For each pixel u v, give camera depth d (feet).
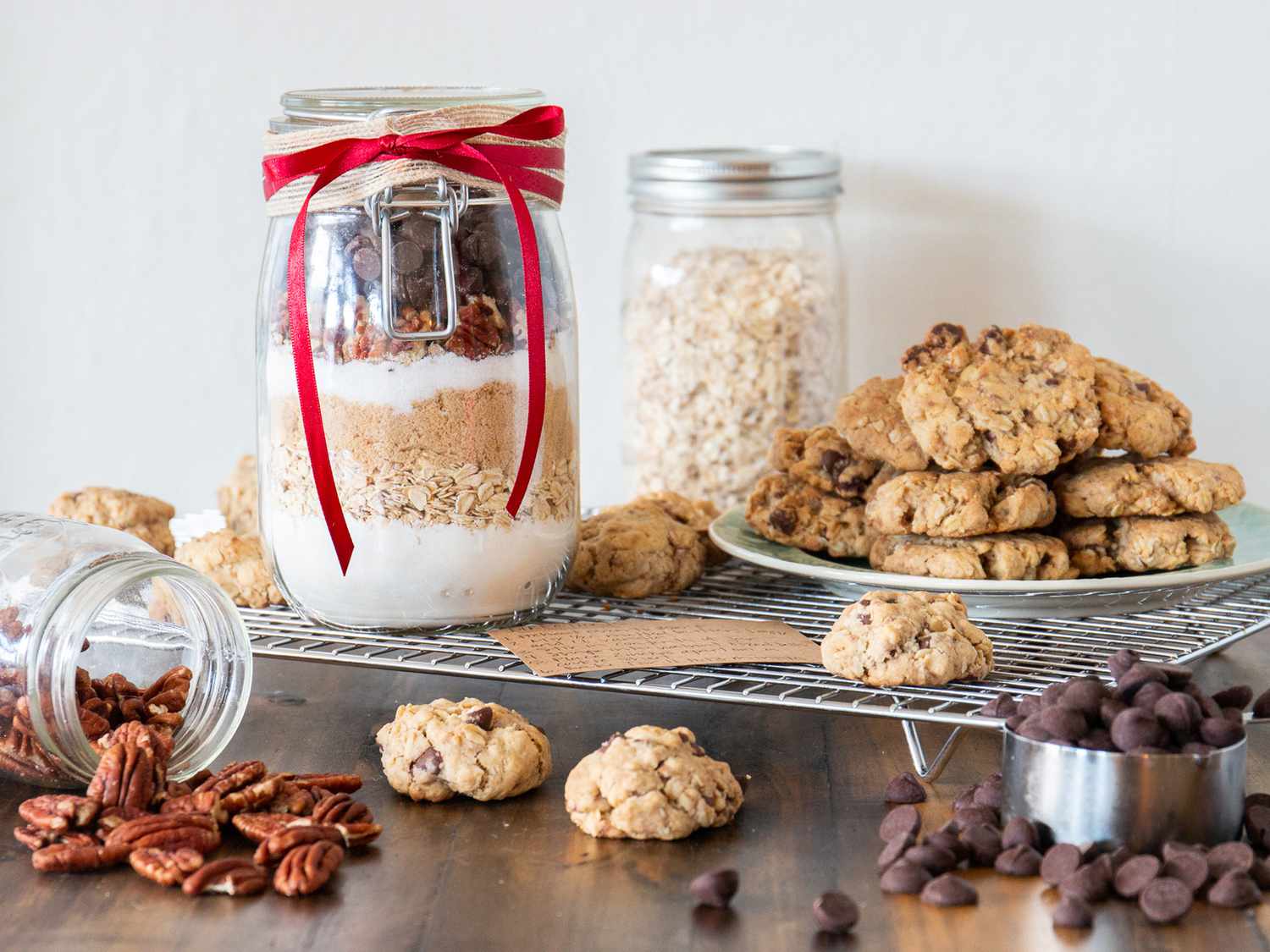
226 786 2.19
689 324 3.19
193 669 2.33
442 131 2.35
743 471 3.20
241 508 2.99
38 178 3.62
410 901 2.03
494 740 2.22
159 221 3.61
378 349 2.40
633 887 2.06
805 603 2.63
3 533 2.33
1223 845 2.05
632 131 3.49
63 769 2.22
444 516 2.44
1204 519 2.62
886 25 3.40
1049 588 2.45
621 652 2.35
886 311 3.49
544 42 3.47
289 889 2.03
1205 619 2.52
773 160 3.15
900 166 3.44
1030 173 3.41
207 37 3.53
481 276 2.41
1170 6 3.32
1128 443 2.60
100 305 3.66
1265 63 3.32
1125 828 2.06
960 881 2.02
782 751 2.35
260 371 2.51
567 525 2.54
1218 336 3.42
